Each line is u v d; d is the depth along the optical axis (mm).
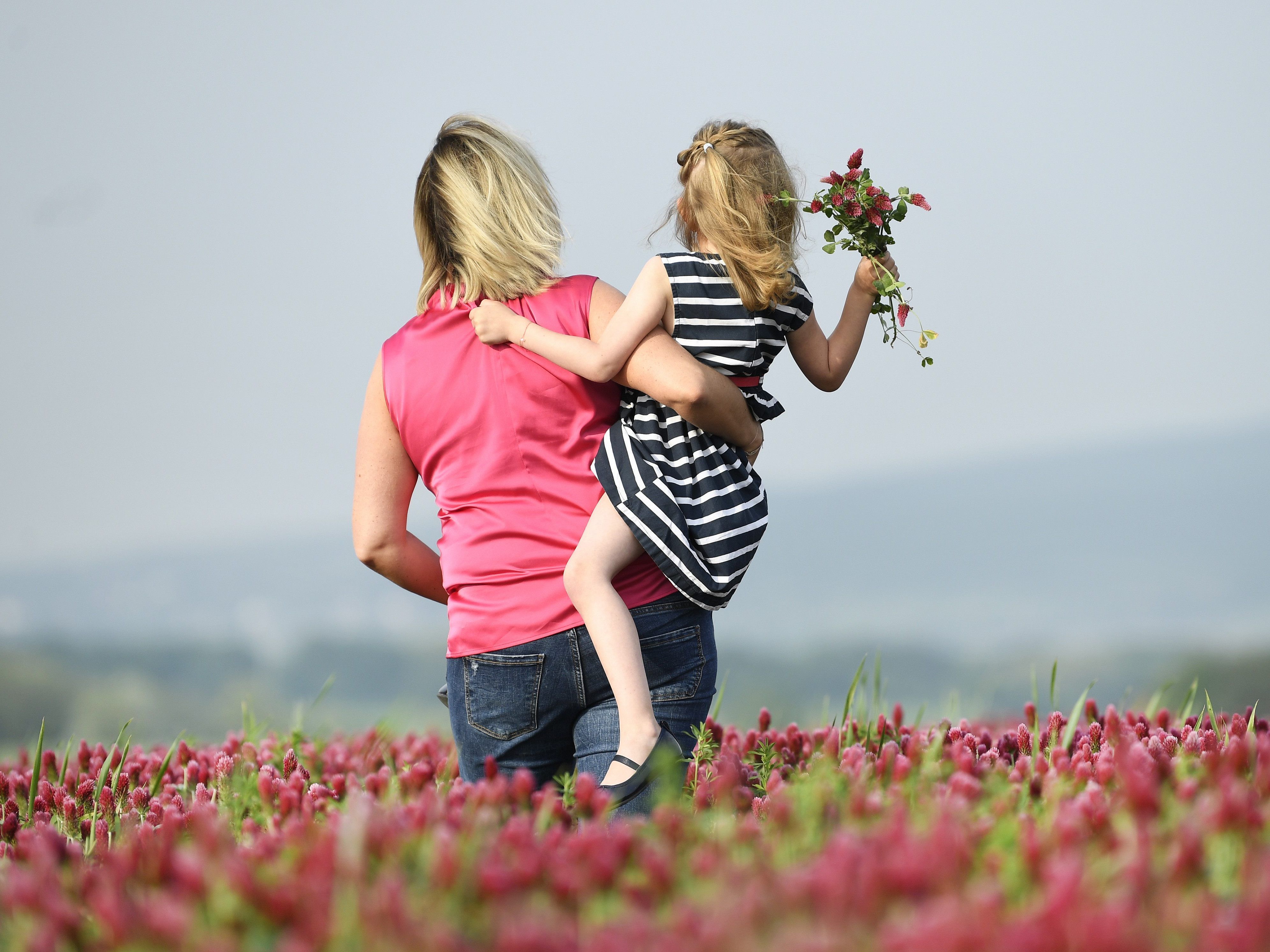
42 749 9523
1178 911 4734
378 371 9305
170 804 9203
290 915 5012
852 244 10195
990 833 5762
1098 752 9016
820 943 4316
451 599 8969
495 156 9164
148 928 4883
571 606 8453
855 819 6164
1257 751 7293
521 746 8703
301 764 11375
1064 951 4305
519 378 8703
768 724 11320
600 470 8555
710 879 5270
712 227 9359
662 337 8875
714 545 8477
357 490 9445
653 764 7875
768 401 9383
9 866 6852
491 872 5191
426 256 9445
